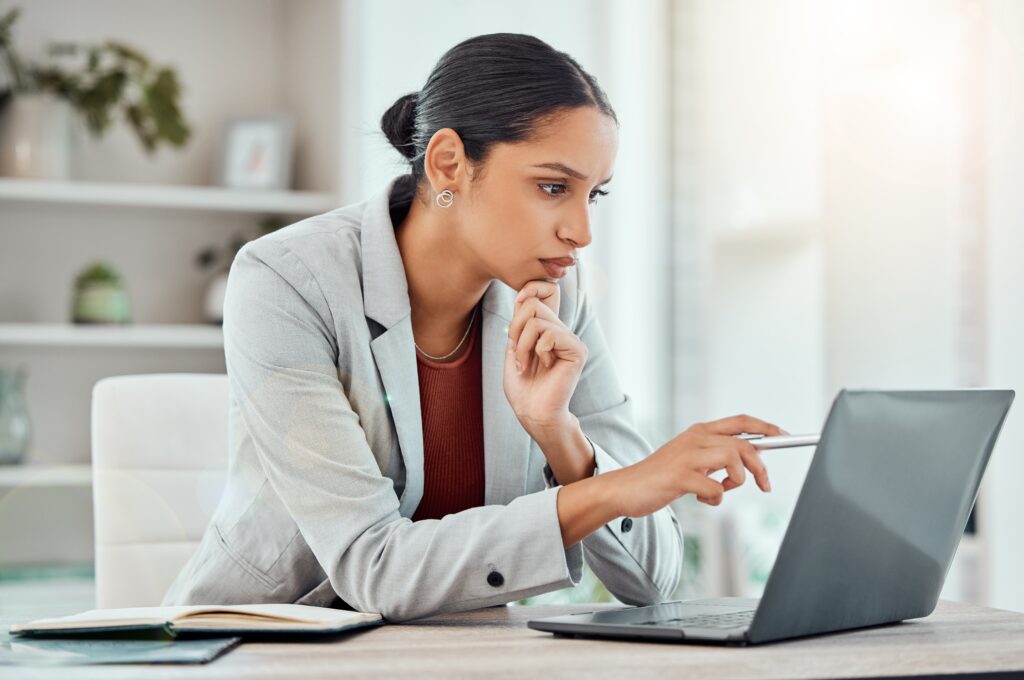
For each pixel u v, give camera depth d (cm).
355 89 358
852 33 263
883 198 254
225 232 382
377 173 356
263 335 131
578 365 135
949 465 111
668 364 386
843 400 93
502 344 149
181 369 376
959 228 239
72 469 350
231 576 138
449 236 139
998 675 96
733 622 106
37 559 353
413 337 145
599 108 130
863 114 259
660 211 389
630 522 140
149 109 347
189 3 385
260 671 85
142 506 180
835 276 264
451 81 134
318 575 139
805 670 91
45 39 370
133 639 101
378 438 139
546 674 85
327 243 139
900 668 93
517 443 148
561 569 113
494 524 115
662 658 91
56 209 364
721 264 322
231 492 142
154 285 375
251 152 372
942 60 244
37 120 347
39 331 340
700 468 112
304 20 383
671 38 388
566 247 132
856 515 100
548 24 396
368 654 95
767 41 309
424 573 115
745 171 317
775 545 306
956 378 237
